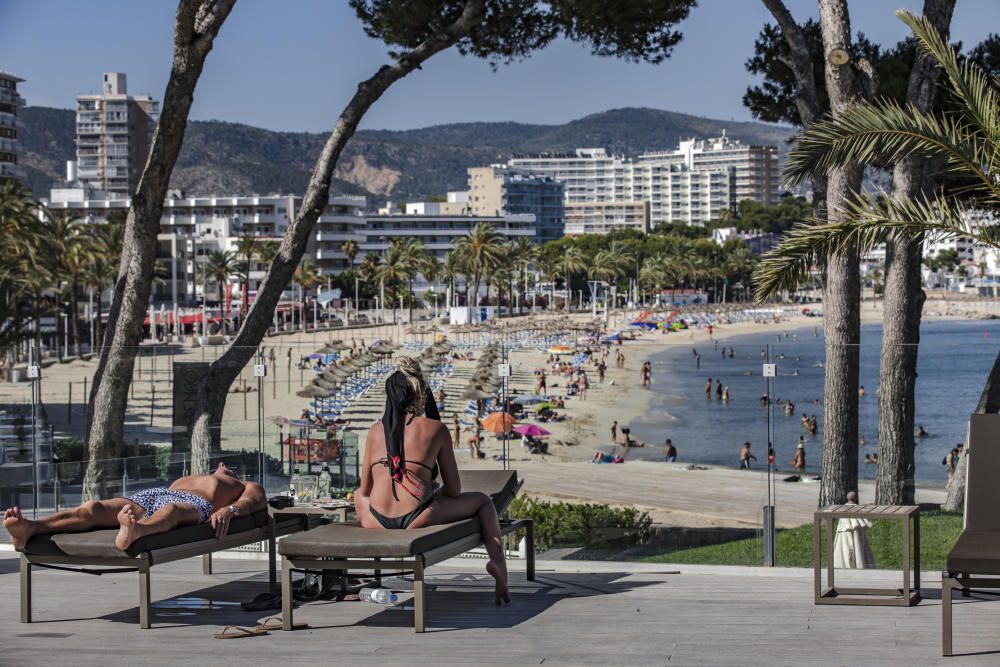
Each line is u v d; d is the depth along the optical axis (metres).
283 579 6.40
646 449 17.66
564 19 16.05
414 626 6.35
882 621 6.39
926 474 11.31
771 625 6.33
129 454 11.79
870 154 10.63
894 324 13.38
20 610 6.88
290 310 136.12
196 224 161.12
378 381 36.94
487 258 147.25
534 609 6.89
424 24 16.02
